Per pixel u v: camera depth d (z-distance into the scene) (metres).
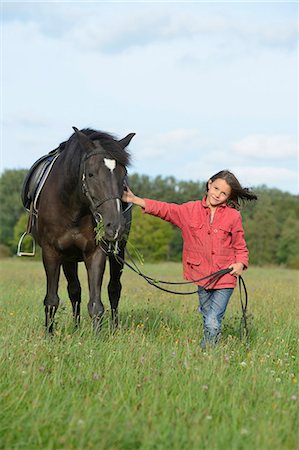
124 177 9.48
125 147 9.94
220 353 8.70
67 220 10.21
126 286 22.17
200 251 9.45
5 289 20.11
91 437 5.60
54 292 10.65
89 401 6.44
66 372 7.64
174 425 5.94
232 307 15.59
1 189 124.00
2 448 5.55
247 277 35.06
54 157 11.25
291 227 96.94
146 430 5.71
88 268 10.38
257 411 6.54
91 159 9.32
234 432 5.77
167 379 7.34
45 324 10.66
